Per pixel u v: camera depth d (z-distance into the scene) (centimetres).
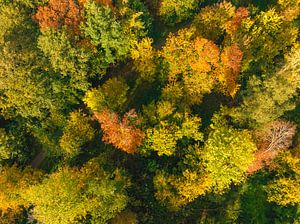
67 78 6950
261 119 6188
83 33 6988
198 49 6444
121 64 7781
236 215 6906
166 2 7500
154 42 7906
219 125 6588
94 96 6750
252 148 6134
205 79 6731
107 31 6688
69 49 6694
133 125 6431
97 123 7488
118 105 7181
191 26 7238
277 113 6119
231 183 7100
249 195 7006
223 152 6162
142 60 7012
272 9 6900
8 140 6944
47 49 6725
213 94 7419
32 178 6688
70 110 7294
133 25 6875
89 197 6131
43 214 5991
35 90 6631
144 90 7606
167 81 7294
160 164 6969
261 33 6962
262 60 7050
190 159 6638
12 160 7175
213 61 6525
